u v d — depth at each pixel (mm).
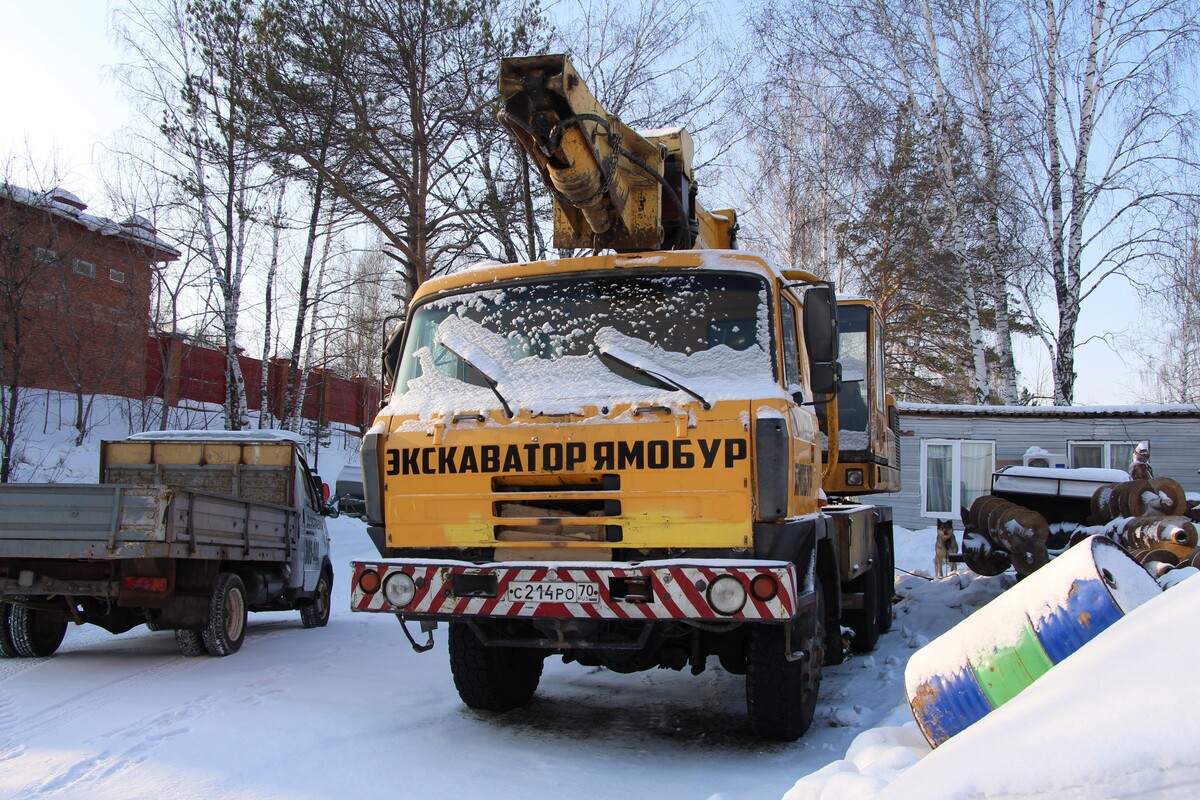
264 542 9664
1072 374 21188
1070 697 2080
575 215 6508
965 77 21562
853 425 8953
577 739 5691
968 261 21531
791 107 23656
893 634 9508
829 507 7414
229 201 24406
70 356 25641
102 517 7871
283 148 19516
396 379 5957
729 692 7156
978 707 3523
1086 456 20844
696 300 5492
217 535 8648
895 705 6340
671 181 6707
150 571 8172
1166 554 8398
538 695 7020
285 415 27406
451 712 6359
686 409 5023
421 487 5422
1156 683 1958
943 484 21516
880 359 9828
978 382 21703
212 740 5527
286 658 8578
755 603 4664
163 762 5105
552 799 4543
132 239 25438
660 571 4777
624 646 5023
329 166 20453
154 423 27406
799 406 5578
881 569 9445
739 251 5590
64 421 25172
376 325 36094
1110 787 1829
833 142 23062
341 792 4633
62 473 21781
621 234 6402
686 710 6539
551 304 5680
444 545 5328
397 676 7609
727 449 4941
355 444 37156
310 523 11148
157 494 7883
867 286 24891
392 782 4793
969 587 11125
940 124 21656
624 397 5172
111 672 7863
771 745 5547
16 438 22828
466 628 6227
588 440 5105
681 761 5215
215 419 30266
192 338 27203
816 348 5680
